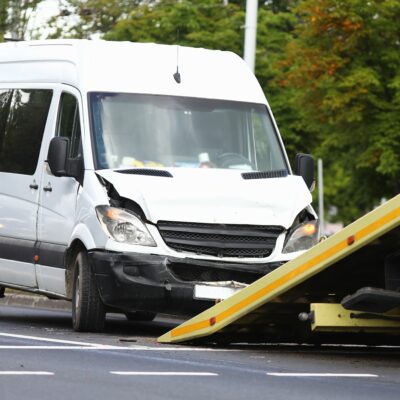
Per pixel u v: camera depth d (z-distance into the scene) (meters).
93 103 34.78
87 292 33.50
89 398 20.14
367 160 87.88
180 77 36.03
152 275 32.16
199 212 32.72
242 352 29.08
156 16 79.38
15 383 21.50
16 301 51.41
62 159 34.06
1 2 68.44
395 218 25.56
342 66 84.94
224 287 32.25
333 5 84.50
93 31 76.88
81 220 33.62
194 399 20.44
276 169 35.44
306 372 24.98
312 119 86.00
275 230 33.28
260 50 84.94
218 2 83.69
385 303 27.34
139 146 34.44
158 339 31.22
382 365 27.14
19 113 37.78
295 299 29.48
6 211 37.47
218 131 35.47
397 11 85.19
